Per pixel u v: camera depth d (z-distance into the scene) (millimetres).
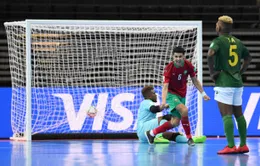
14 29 27719
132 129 27484
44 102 26922
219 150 18750
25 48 27281
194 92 27016
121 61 29219
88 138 28469
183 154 17109
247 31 41406
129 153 17656
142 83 29031
